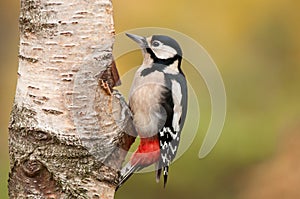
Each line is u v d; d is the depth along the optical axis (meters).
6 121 20.36
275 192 17.97
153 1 20.58
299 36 23.16
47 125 7.81
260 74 21.47
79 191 7.84
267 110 20.77
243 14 21.39
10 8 21.70
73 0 7.72
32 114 7.84
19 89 7.95
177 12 20.70
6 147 18.22
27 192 7.84
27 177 7.83
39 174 7.83
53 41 7.75
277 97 21.17
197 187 17.33
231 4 21.27
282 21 21.95
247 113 20.27
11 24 21.69
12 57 21.55
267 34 21.81
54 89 7.79
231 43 21.25
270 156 18.64
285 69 21.83
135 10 20.45
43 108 7.81
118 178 8.07
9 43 21.61
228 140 18.23
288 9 22.00
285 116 20.16
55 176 7.80
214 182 17.58
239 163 18.12
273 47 21.92
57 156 7.80
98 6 7.79
